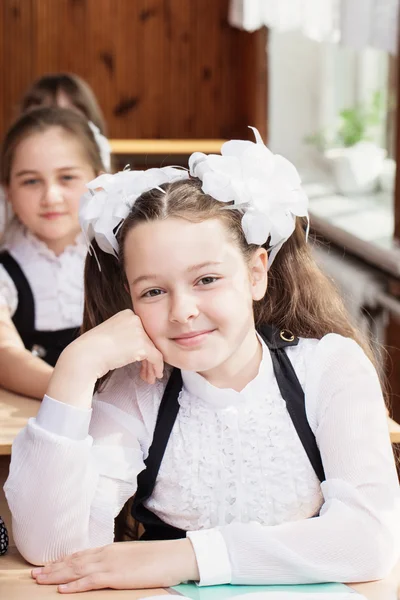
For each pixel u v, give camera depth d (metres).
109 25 6.74
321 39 4.71
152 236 1.65
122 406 1.81
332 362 1.80
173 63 6.84
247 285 1.72
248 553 1.55
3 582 1.58
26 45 6.68
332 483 1.66
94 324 1.94
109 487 1.74
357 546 1.57
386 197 5.54
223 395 1.76
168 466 1.77
